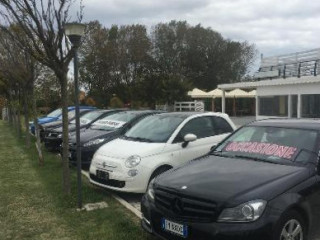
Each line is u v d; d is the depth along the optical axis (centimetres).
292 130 599
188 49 6344
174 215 480
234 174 508
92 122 1353
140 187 758
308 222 488
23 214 706
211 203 455
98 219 667
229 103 5306
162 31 6216
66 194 804
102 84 5216
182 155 815
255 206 442
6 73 1523
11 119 3014
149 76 4303
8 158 1361
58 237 598
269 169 516
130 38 5556
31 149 1563
